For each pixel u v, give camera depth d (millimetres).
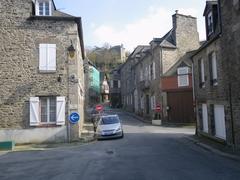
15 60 18359
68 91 18516
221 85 15078
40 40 18594
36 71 18406
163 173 8875
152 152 13422
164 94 30797
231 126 13812
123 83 60688
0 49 18344
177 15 32344
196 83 20578
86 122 32969
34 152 15234
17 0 18688
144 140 18266
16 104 18188
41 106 18484
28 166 11258
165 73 31234
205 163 10430
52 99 18562
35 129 18234
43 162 12039
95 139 19703
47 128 18328
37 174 9656
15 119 18125
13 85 18234
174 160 11156
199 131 20047
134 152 13570
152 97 34719
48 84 18422
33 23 18656
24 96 18250
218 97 15703
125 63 56469
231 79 13633
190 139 18266
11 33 18484
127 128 26781
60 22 18828
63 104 18406
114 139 19656
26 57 18422
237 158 11195
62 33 18781
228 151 13039
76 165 10922
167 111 30438
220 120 15898
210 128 17406
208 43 16484
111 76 68062
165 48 31500
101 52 81562
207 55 17312
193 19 33156
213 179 7953
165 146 15391
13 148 16750
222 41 14523
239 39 12531
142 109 39812
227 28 13805
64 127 18422
